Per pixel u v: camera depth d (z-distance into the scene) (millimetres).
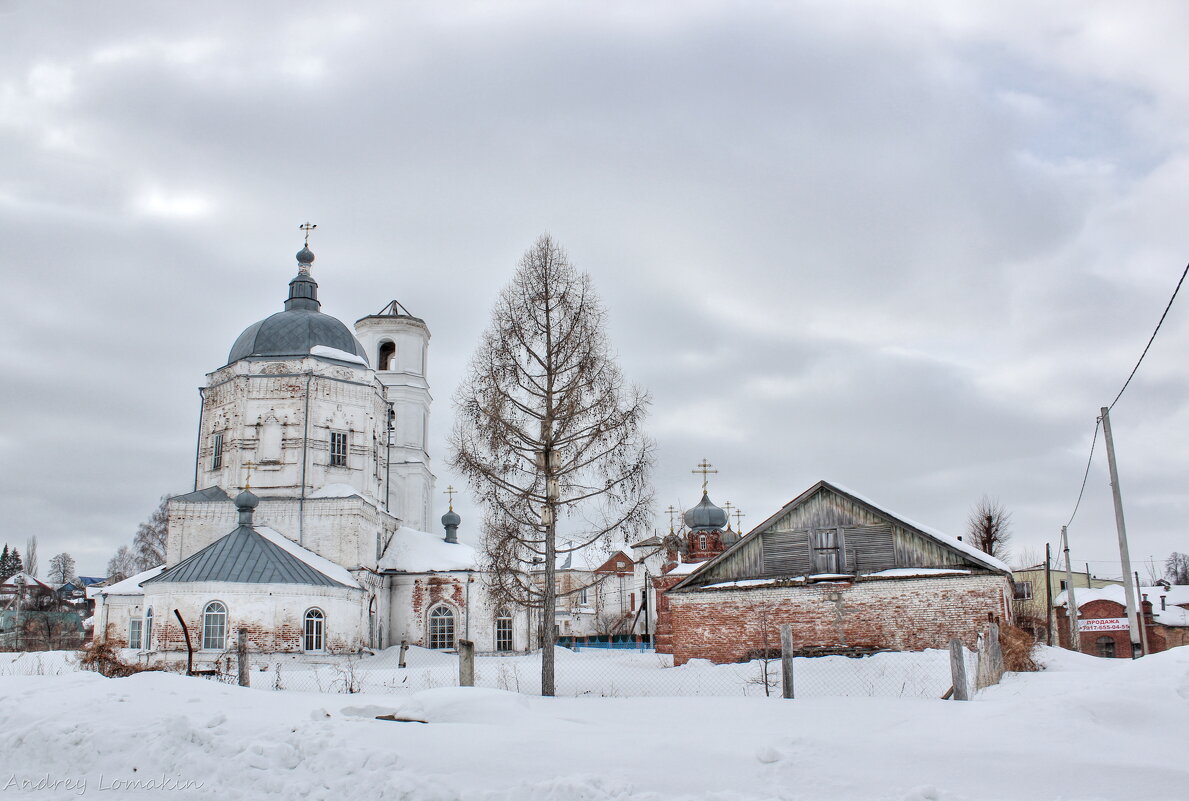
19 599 98188
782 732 11992
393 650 48656
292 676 30906
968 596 28797
